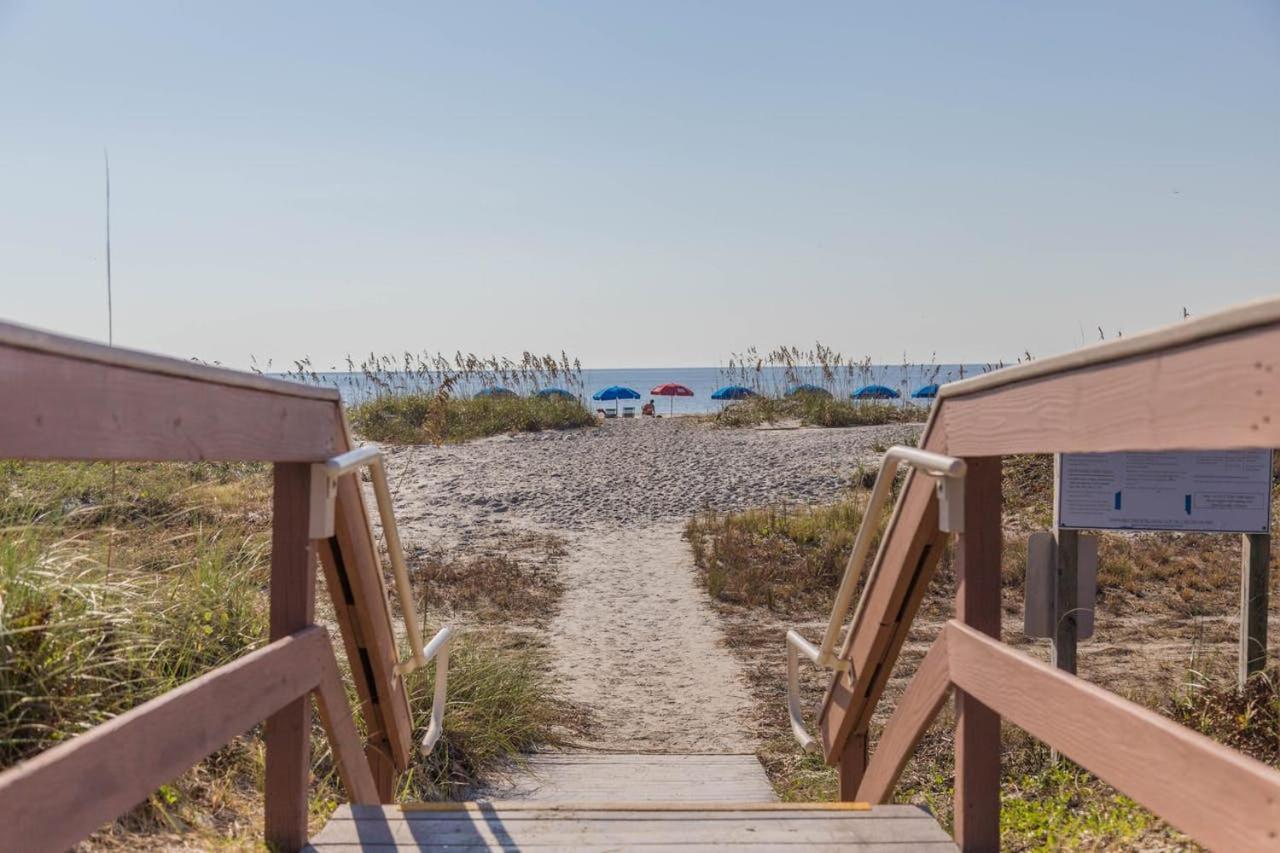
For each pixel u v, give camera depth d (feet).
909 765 21.31
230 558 21.83
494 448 70.33
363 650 13.41
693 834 11.54
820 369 87.51
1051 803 16.71
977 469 10.45
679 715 26.55
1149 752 6.70
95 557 16.55
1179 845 13.15
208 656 16.56
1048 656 30.81
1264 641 19.53
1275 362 5.41
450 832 11.37
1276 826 5.41
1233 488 19.20
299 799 10.39
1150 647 31.50
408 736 15.05
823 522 47.80
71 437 6.14
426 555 44.52
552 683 28.71
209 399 8.06
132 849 11.23
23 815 5.77
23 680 11.80
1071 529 19.52
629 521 52.06
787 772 22.35
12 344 5.52
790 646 19.10
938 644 11.29
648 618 36.45
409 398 80.43
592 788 20.49
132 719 6.98
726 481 59.16
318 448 10.63
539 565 43.60
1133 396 6.97
